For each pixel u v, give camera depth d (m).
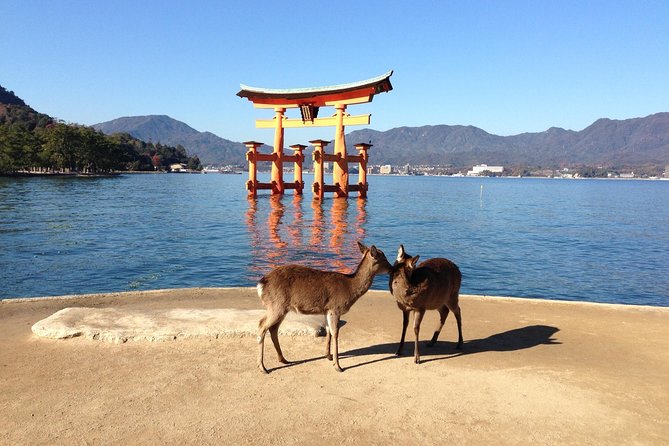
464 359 7.28
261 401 5.73
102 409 5.48
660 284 19.48
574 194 112.00
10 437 4.88
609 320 9.55
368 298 11.47
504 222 43.34
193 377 6.41
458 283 7.63
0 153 109.81
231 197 69.81
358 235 31.38
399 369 6.82
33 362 6.87
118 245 25.34
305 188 113.38
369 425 5.20
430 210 54.50
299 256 23.00
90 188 81.81
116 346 7.53
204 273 18.91
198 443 4.80
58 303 10.59
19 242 25.20
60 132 123.69
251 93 61.03
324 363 7.01
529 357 7.38
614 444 4.90
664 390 6.16
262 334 6.61
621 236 34.78
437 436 5.00
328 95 59.72
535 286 18.80
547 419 5.39
